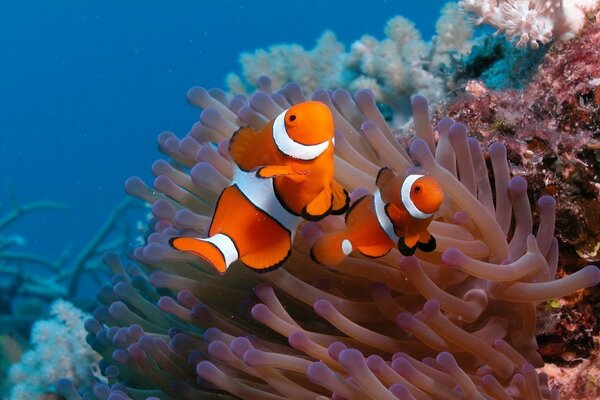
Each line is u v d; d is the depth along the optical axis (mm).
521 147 2410
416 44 4297
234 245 1531
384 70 4207
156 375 2314
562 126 2461
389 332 1972
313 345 1818
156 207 2428
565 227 2326
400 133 3090
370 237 1643
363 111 2385
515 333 1936
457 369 1685
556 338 2240
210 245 1499
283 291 2096
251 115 2461
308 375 1708
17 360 5137
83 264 7625
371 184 2070
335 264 1802
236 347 1863
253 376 2051
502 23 2688
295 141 1484
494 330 1873
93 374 3773
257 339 2004
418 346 1887
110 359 2816
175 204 2717
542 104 2506
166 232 2332
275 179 1518
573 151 2340
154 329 2594
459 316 1851
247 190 1548
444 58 4160
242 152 1580
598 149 2303
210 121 2494
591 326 2240
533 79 2641
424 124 2234
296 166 1495
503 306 1925
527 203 1992
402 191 1566
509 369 1812
